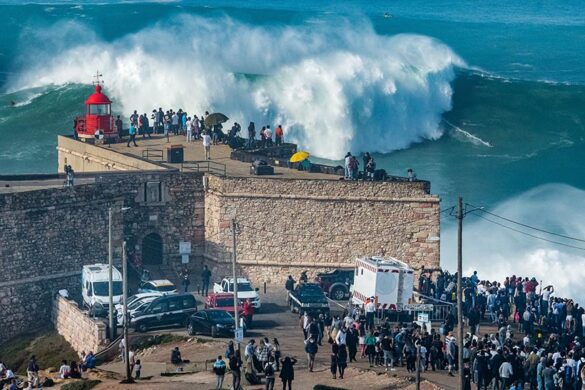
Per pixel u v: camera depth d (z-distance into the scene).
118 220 140.12
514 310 130.75
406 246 138.88
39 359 128.38
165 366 114.25
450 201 178.75
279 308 131.12
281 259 140.62
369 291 125.12
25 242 133.88
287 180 139.50
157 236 143.00
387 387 105.88
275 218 140.25
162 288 132.62
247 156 149.88
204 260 143.88
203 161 148.62
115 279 131.88
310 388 105.50
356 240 139.50
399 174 191.62
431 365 110.56
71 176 138.12
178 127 164.25
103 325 123.31
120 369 116.56
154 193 142.12
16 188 139.50
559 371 104.56
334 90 198.62
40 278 135.12
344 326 114.12
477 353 105.50
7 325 133.50
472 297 126.62
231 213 140.75
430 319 124.88
